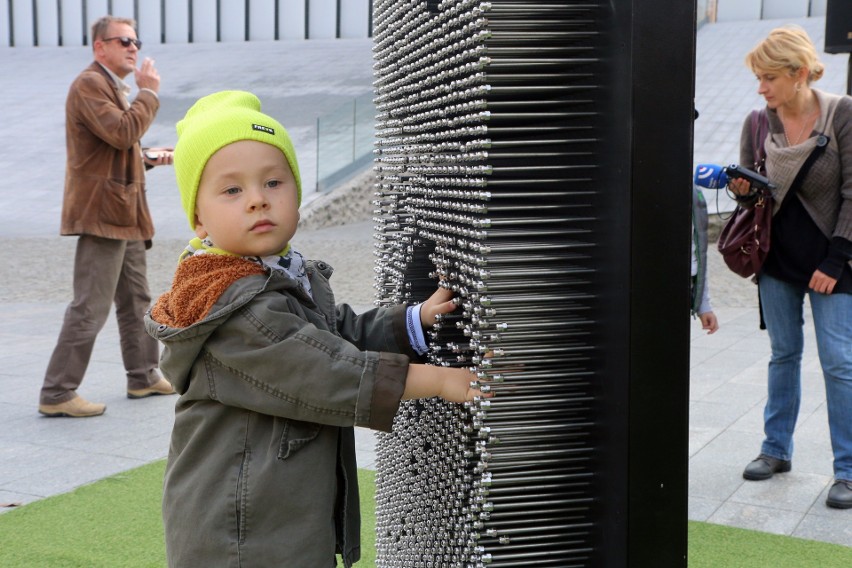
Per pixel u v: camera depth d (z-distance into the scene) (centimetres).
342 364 145
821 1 2092
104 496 331
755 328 682
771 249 338
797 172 319
